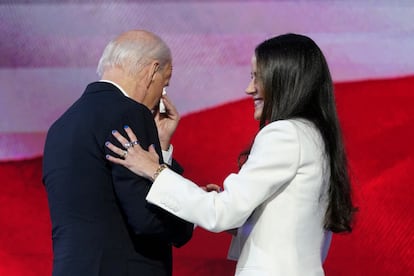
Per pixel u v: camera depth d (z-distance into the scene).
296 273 6.48
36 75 11.88
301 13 11.57
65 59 11.86
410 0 11.45
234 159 11.62
